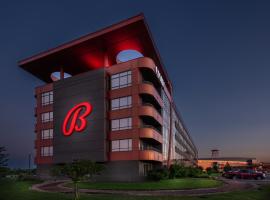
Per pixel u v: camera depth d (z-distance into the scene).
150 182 38.62
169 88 71.62
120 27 46.22
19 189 31.22
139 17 44.53
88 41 50.00
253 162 179.12
